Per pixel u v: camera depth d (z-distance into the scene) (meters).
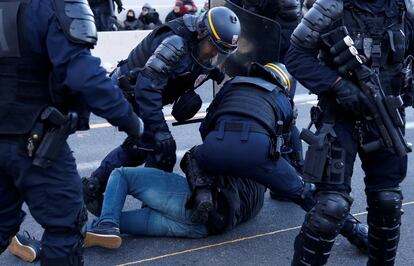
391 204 2.66
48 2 2.14
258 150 3.11
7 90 2.17
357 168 4.81
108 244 3.24
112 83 2.20
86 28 2.14
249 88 3.28
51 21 2.13
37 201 2.29
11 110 2.17
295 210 3.96
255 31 3.91
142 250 3.36
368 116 2.50
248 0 4.20
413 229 3.73
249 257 3.35
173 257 3.31
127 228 3.45
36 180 2.26
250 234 3.60
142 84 3.24
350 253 3.38
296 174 3.31
